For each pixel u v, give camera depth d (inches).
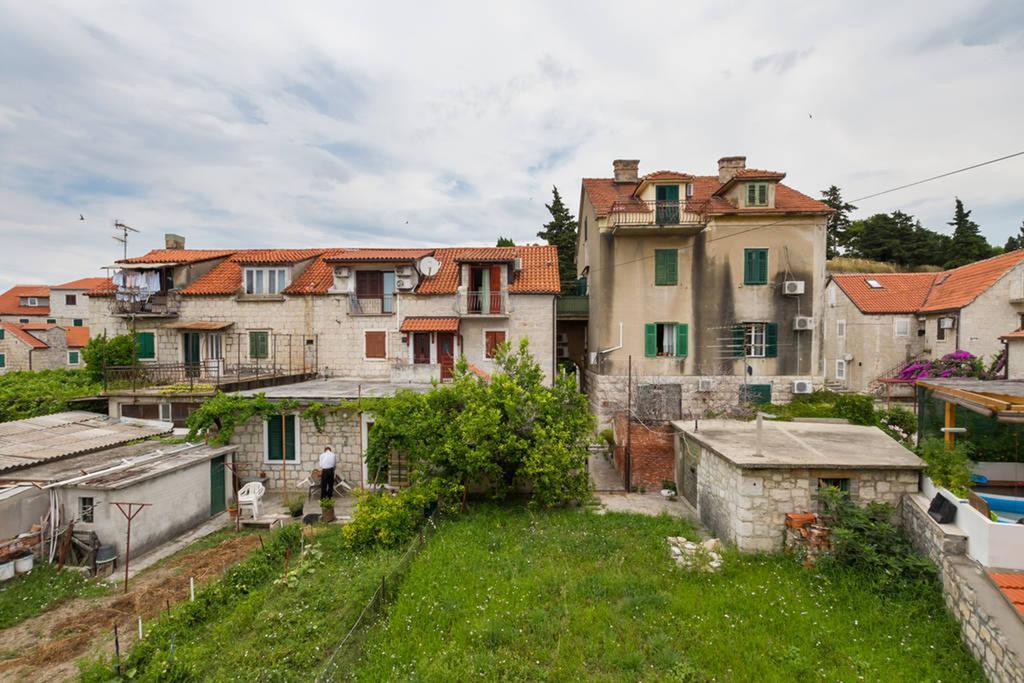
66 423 579.5
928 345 964.6
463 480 522.0
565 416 509.7
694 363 873.5
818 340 864.9
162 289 879.1
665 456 577.6
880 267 1804.9
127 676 256.8
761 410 772.6
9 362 1337.4
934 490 346.6
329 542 438.0
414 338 831.1
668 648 271.9
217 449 537.3
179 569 398.3
